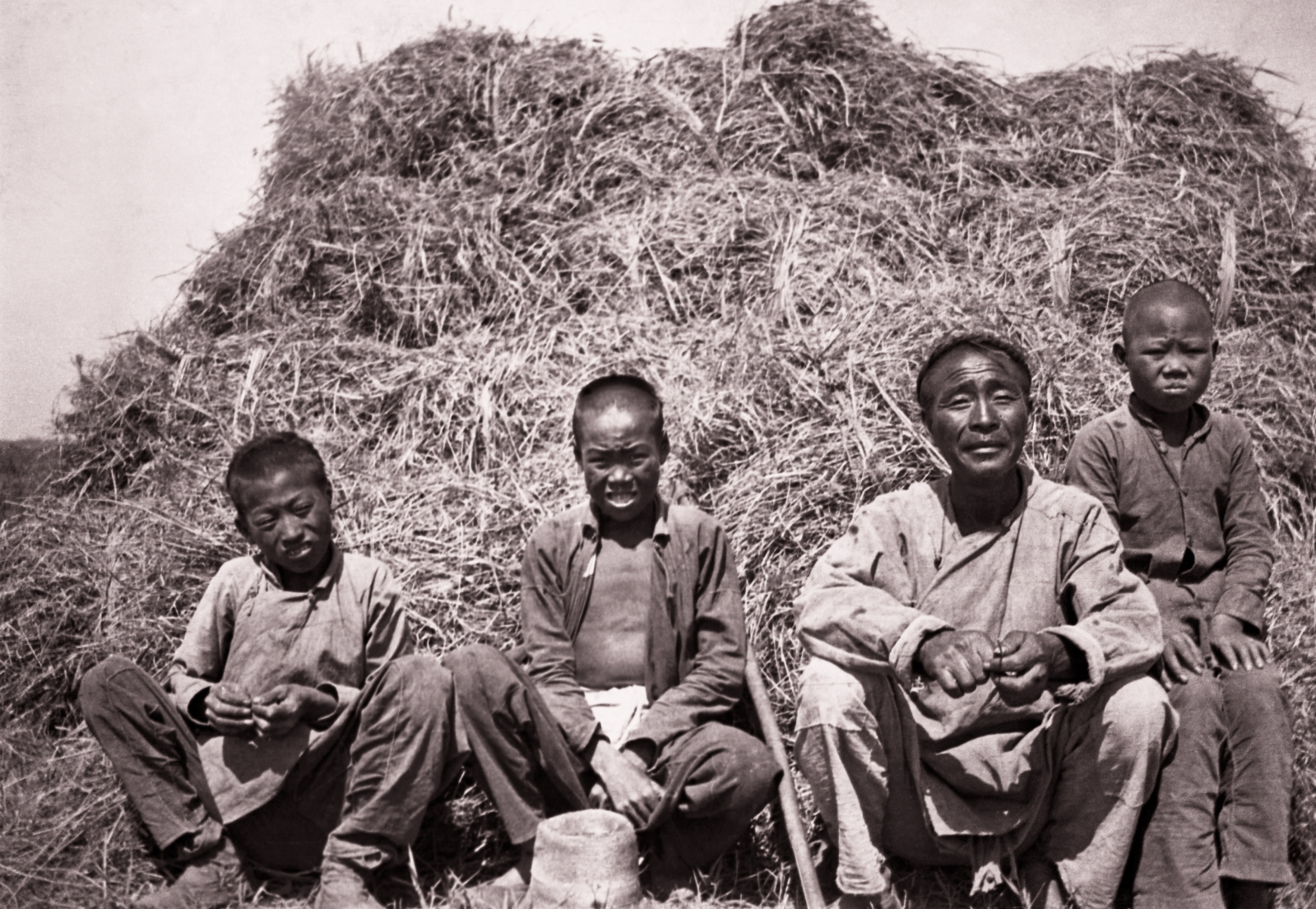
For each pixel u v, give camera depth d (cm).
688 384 450
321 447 462
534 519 414
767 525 395
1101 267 496
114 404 507
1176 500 364
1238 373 464
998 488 327
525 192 555
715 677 342
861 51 604
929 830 318
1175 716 307
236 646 349
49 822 357
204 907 321
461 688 328
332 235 546
